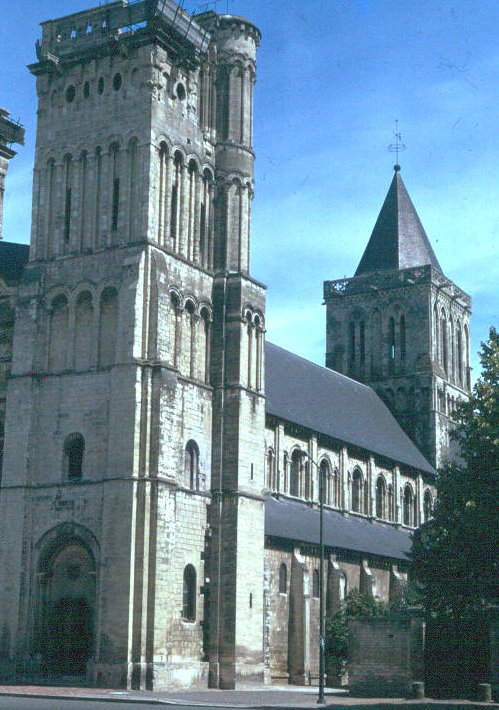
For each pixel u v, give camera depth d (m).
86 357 69.75
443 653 63.41
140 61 71.94
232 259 76.00
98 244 70.94
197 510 70.69
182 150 73.69
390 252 125.75
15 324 72.06
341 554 88.56
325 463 95.75
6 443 70.31
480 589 56.19
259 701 57.44
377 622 64.44
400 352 121.62
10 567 68.12
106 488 65.81
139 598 63.91
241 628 70.38
